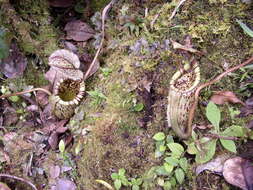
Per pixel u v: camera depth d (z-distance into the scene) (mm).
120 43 456
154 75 416
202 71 399
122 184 381
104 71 444
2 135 448
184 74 327
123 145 392
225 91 377
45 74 450
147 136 391
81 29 484
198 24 415
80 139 419
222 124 372
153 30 436
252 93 374
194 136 364
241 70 384
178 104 324
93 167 397
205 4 420
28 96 463
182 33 418
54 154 428
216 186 350
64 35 493
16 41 457
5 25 447
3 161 435
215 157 356
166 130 387
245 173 332
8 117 457
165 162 373
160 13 439
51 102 429
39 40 471
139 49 434
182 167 356
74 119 434
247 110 369
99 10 492
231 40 399
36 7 469
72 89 458
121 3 474
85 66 477
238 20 384
